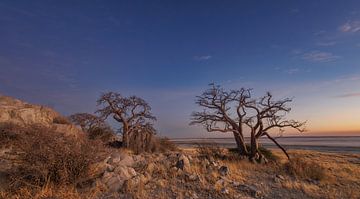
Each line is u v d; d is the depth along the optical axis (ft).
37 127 33.35
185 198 30.48
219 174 42.75
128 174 33.81
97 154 32.12
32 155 28.30
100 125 86.43
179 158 44.86
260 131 78.59
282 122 79.46
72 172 29.40
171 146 100.37
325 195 37.93
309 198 36.17
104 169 33.30
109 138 86.53
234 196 32.68
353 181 50.39
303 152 138.31
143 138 85.56
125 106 89.30
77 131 65.98
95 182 29.73
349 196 38.19
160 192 31.32
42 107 73.97
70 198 25.85
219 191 33.50
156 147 88.79
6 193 25.45
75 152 29.73
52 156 28.66
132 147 81.92
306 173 52.16
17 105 69.10
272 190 38.75
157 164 42.11
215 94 82.69
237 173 47.14
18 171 28.12
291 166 56.39
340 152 158.71
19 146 30.48
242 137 79.51
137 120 89.76
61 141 30.48
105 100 87.56
